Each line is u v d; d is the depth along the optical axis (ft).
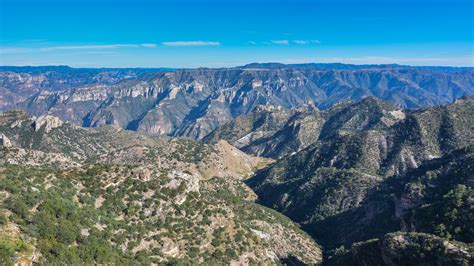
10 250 221.87
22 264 222.28
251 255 377.91
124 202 357.41
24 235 243.19
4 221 244.83
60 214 287.07
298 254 490.90
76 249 263.29
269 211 607.37
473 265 302.66
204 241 361.51
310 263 474.49
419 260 336.49
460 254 313.12
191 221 375.25
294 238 537.65
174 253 336.08
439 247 328.90
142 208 360.28
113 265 275.80
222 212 409.08
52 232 259.60
